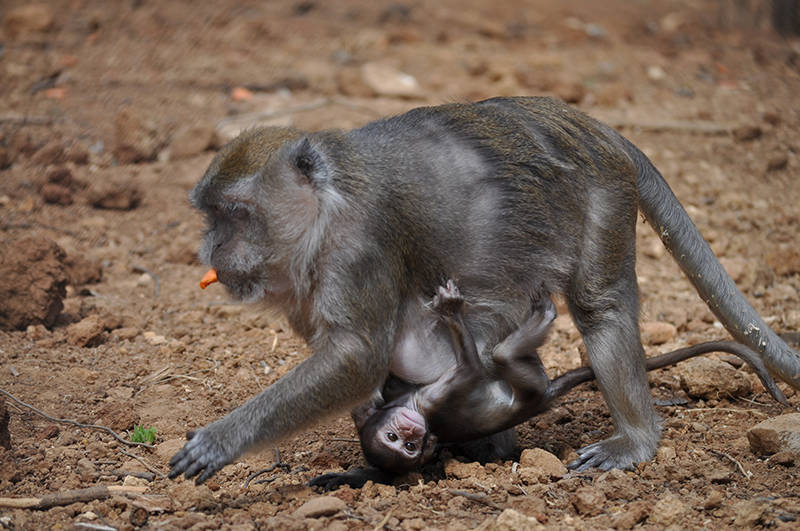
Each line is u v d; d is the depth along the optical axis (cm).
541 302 1064
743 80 2695
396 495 1016
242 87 2509
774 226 1897
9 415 1160
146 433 1160
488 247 1043
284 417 970
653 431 1107
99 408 1246
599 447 1095
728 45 3058
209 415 1252
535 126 1077
